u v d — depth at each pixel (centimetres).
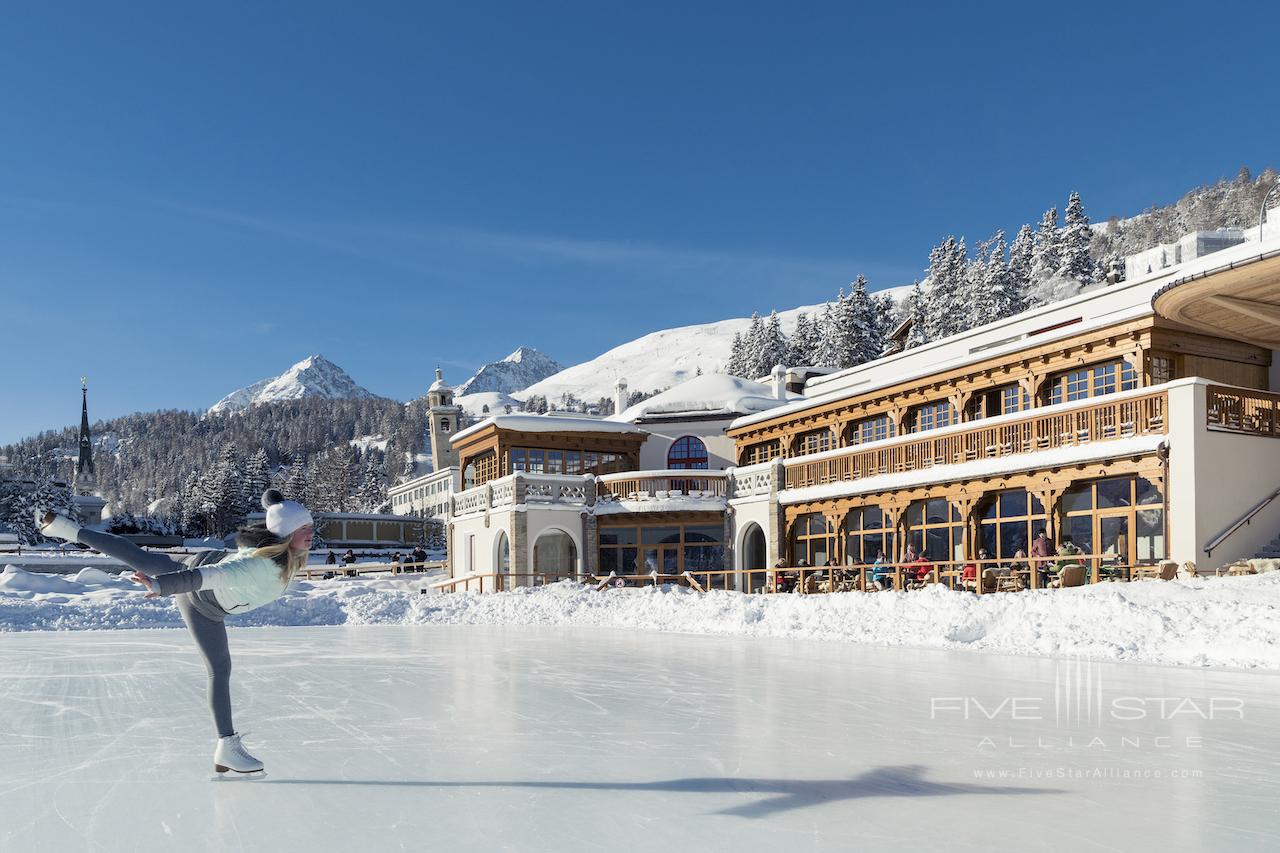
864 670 964
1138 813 391
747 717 660
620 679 899
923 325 9306
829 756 517
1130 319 2159
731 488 3378
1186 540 1841
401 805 410
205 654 467
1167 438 1891
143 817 391
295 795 429
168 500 17338
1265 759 504
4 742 570
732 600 1780
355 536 8925
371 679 911
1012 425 2286
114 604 1900
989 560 1964
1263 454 1928
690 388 4409
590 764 498
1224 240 3109
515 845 350
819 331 9575
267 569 444
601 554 3453
